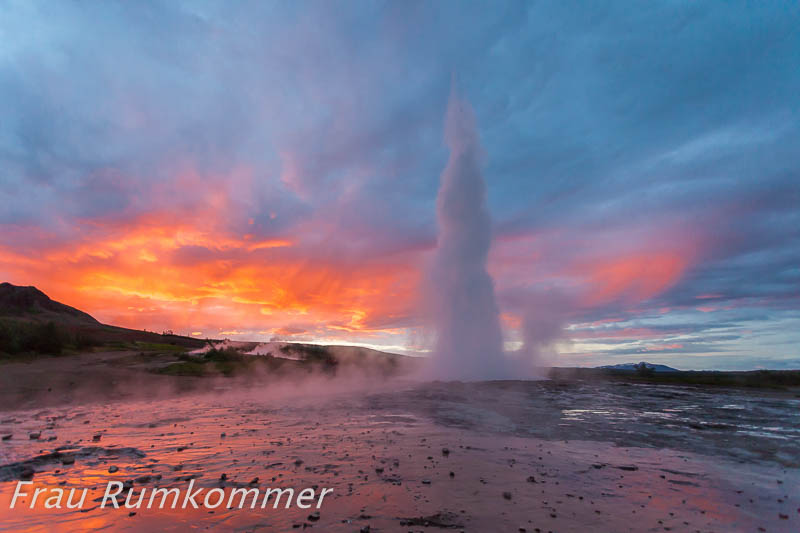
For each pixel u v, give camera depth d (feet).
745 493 17.06
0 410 39.60
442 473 18.98
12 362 70.59
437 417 34.47
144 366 74.79
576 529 13.30
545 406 41.19
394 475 18.62
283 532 12.82
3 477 18.31
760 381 70.13
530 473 19.25
